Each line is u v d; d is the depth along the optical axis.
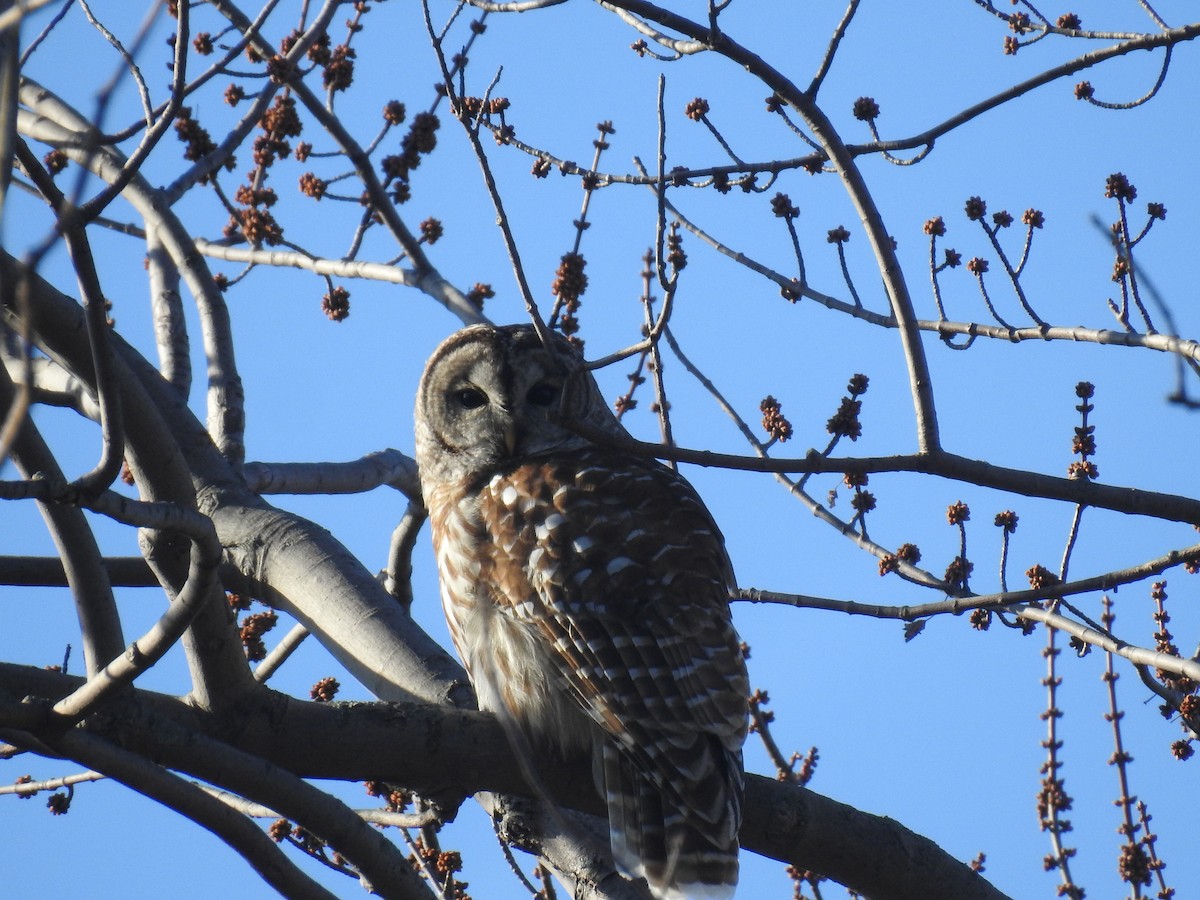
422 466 13.21
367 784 11.70
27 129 13.88
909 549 12.70
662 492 11.45
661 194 7.89
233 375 13.45
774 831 9.62
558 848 10.04
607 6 10.44
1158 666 11.64
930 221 12.80
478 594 11.11
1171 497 9.39
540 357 12.95
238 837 8.32
